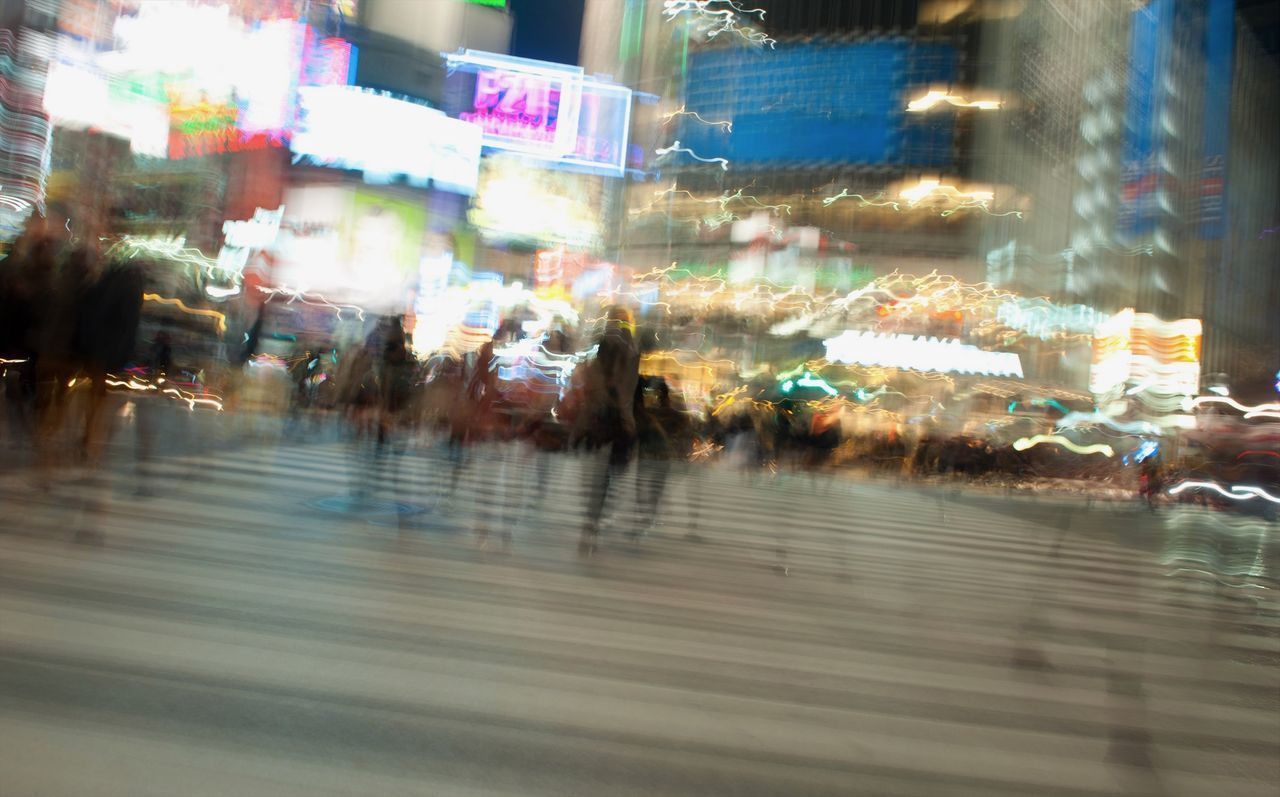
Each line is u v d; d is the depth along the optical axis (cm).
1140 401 3884
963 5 7544
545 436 1301
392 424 1063
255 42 4703
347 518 1006
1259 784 438
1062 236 7488
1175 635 782
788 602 788
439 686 465
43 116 3703
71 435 1049
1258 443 898
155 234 3569
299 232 4894
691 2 8619
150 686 421
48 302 923
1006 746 459
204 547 751
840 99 7819
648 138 8525
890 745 444
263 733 383
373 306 4022
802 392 3812
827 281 6794
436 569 771
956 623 760
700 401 3500
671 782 376
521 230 6056
